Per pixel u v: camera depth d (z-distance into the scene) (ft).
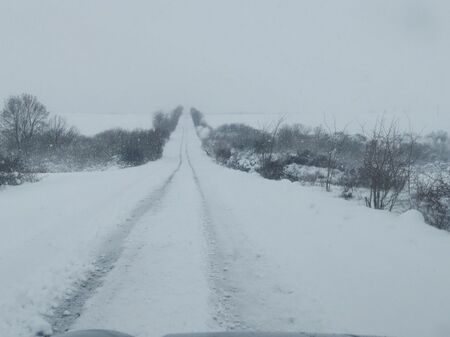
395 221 24.06
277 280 17.08
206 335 8.74
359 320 13.51
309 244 21.48
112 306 14.53
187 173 66.64
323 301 14.96
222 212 31.22
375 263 18.06
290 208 30.83
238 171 66.59
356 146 69.31
